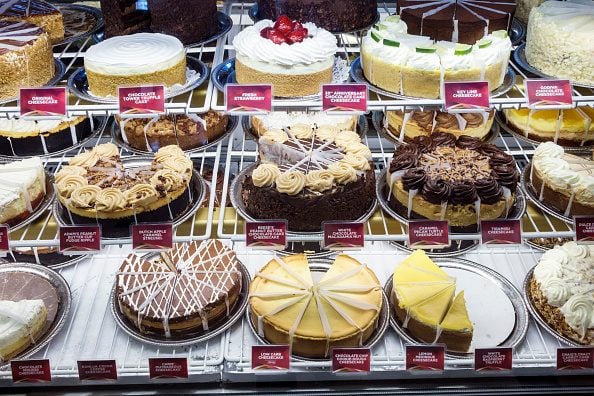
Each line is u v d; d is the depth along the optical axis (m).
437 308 1.13
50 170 1.39
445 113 1.34
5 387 1.14
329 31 1.34
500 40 1.12
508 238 1.11
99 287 1.29
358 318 1.12
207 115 1.34
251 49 1.13
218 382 1.16
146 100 0.99
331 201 1.11
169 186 1.13
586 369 1.13
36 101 0.99
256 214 1.16
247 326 1.20
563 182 1.16
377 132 1.46
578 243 1.18
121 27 1.25
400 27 1.20
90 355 1.16
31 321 1.12
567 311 1.13
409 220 1.15
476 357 1.11
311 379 1.14
